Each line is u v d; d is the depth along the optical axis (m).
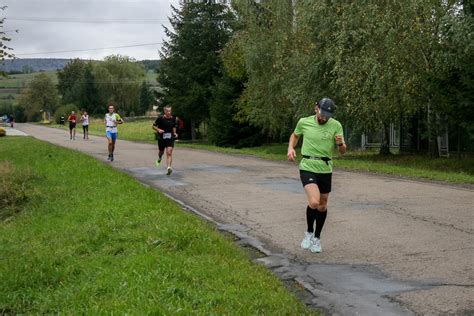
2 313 5.06
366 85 19.05
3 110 126.56
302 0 23.39
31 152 21.42
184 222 8.05
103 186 11.87
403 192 12.36
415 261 6.78
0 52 19.20
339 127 7.08
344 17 20.27
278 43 25.70
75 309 4.83
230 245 7.22
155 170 17.12
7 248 7.29
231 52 33.34
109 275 5.68
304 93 22.88
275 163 19.94
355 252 7.26
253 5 29.27
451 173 16.30
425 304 5.33
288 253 7.29
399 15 19.03
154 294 5.04
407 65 19.16
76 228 8.08
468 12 18.42
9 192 11.12
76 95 109.19
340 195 11.95
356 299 5.51
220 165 18.95
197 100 43.06
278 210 10.23
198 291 5.21
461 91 17.92
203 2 43.88
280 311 4.89
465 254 7.04
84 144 32.28
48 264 6.20
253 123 33.91
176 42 44.41
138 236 7.23
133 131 56.94
